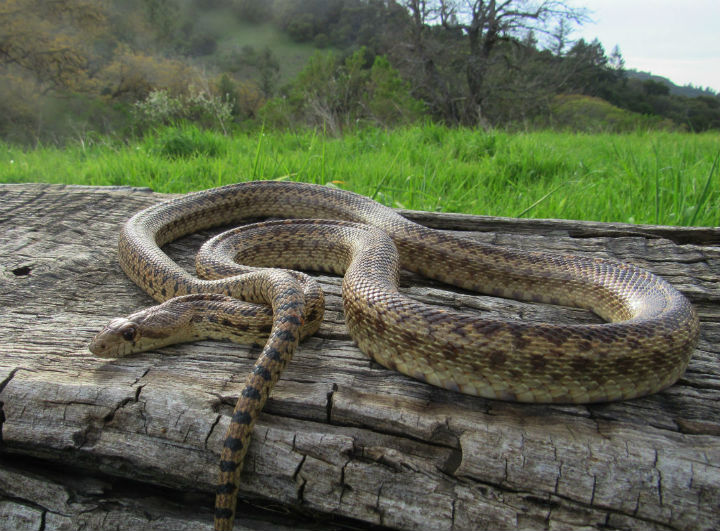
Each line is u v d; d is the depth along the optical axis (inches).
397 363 10.3
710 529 8.0
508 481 8.5
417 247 15.8
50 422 9.4
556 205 22.9
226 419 9.2
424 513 8.4
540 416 9.4
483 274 15.0
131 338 10.7
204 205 18.2
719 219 21.0
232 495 8.4
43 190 20.1
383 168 27.9
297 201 19.1
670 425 9.3
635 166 28.5
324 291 13.9
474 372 9.7
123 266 14.7
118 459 9.2
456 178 27.0
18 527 9.1
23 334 11.5
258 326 11.1
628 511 8.2
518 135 49.1
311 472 8.8
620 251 16.5
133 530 8.8
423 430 9.0
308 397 9.6
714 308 13.5
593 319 13.4
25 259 15.1
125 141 51.5
